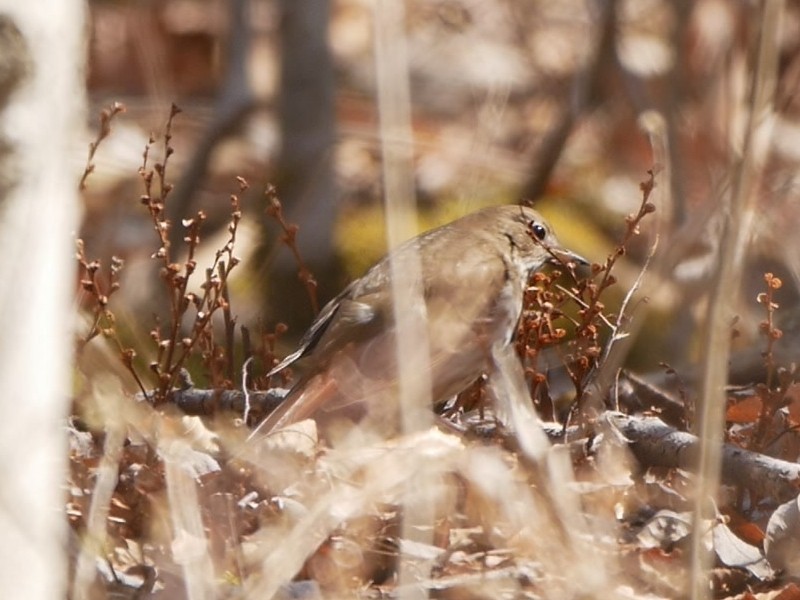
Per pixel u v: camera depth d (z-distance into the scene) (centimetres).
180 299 1070
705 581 874
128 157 2295
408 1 2875
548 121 2542
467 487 931
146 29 2620
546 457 877
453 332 1088
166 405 1065
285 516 896
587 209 2262
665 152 1561
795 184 1691
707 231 1235
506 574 873
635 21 2584
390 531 902
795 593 880
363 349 1048
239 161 2339
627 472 982
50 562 619
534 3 2784
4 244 606
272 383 1206
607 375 970
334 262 2089
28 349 609
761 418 1030
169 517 883
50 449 616
